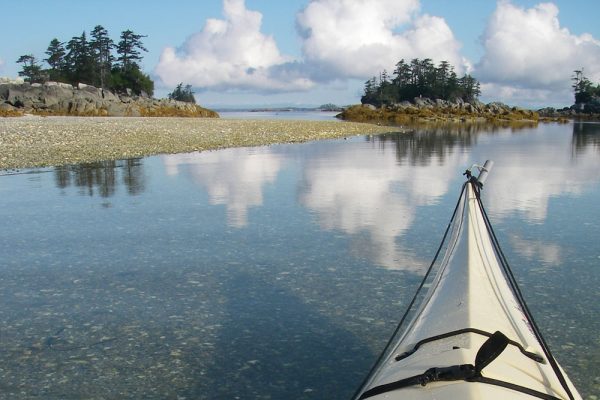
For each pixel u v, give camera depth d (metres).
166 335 6.42
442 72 131.50
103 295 7.61
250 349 6.07
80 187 15.74
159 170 19.28
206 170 19.41
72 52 97.94
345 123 57.09
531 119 89.94
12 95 69.19
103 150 24.52
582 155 26.81
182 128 38.50
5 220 11.73
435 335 3.83
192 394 5.21
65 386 5.37
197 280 8.15
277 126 45.91
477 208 5.86
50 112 67.50
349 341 6.21
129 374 5.58
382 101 134.62
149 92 99.69
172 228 11.04
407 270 8.52
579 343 6.01
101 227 11.11
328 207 12.99
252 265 8.78
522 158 25.03
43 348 6.13
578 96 126.94
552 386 3.37
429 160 23.52
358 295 7.52
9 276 8.34
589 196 14.42
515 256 9.10
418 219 11.73
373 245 9.83
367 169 20.02
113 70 99.25
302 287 7.84
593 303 7.13
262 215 12.15
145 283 8.04
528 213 12.31
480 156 25.73
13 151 23.19
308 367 5.68
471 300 4.13
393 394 3.21
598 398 4.97
